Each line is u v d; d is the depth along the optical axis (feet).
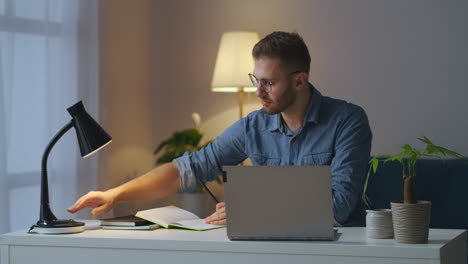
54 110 10.51
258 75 6.75
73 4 10.96
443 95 11.85
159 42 14.06
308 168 5.37
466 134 11.69
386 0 12.26
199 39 13.78
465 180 10.16
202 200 12.17
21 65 9.95
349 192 6.61
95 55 11.39
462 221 10.07
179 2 13.91
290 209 5.43
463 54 11.71
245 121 7.71
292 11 13.00
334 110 7.23
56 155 10.61
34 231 6.27
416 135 12.05
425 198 10.28
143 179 7.38
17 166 9.86
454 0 11.77
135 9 13.42
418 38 12.04
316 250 5.25
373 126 12.35
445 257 5.14
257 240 5.52
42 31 10.32
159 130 14.03
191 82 13.84
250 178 5.48
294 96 6.90
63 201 10.70
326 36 12.72
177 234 6.00
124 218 6.73
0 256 6.24
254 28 13.32
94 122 6.50
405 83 12.13
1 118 9.41
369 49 12.40
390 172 10.36
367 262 5.13
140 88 13.60
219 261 5.53
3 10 9.59
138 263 5.77
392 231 5.51
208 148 7.77
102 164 11.55
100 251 5.88
